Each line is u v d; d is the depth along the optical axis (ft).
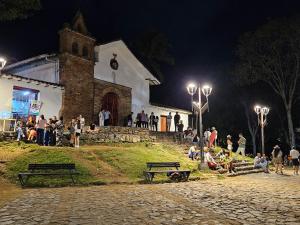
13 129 64.34
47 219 24.43
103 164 54.24
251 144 150.61
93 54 88.28
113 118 94.68
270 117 137.80
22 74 92.17
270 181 54.54
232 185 47.73
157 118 105.60
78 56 83.51
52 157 51.57
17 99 70.03
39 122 61.77
